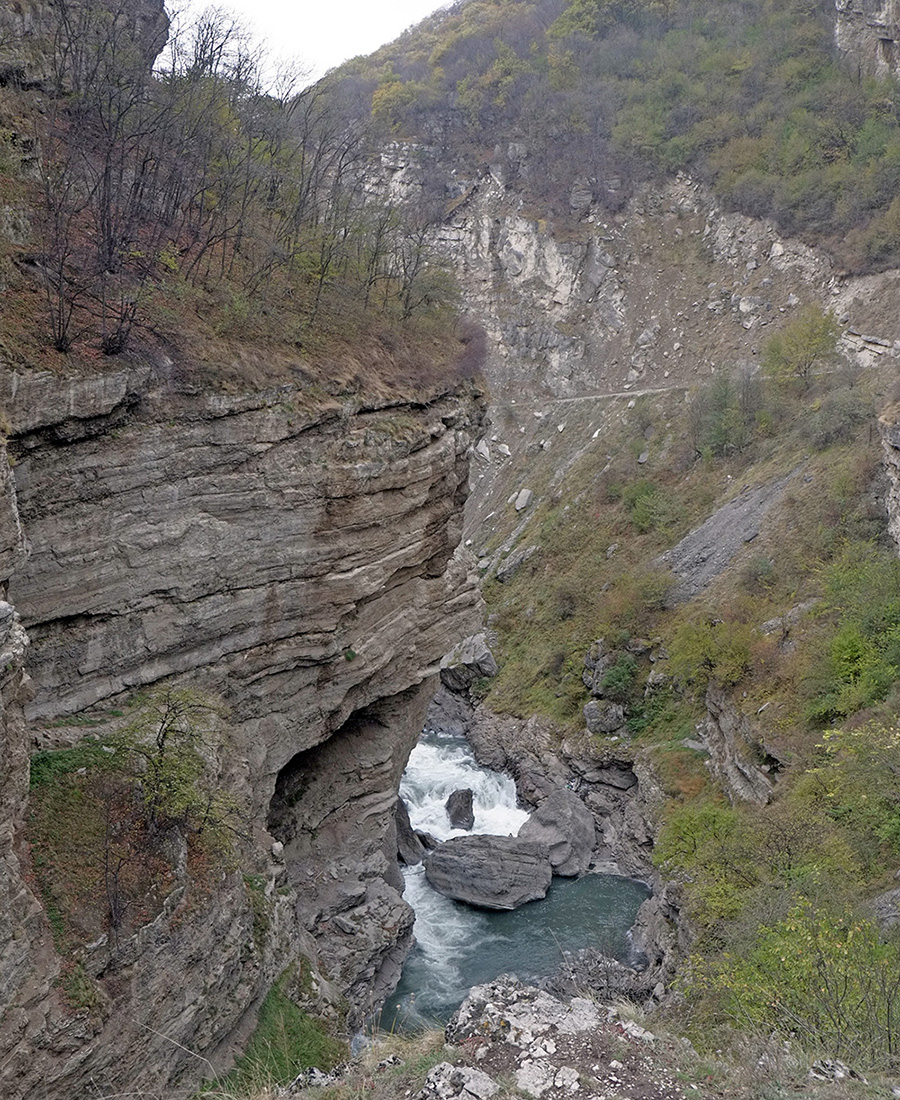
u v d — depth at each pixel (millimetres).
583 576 58781
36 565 20516
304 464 25969
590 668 50594
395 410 29250
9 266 20906
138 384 21719
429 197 89562
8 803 15734
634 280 81438
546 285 84438
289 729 27500
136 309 22547
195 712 23016
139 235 25312
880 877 25734
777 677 39094
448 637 33312
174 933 18047
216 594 24422
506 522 71125
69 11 29234
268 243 29734
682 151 83688
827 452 51625
